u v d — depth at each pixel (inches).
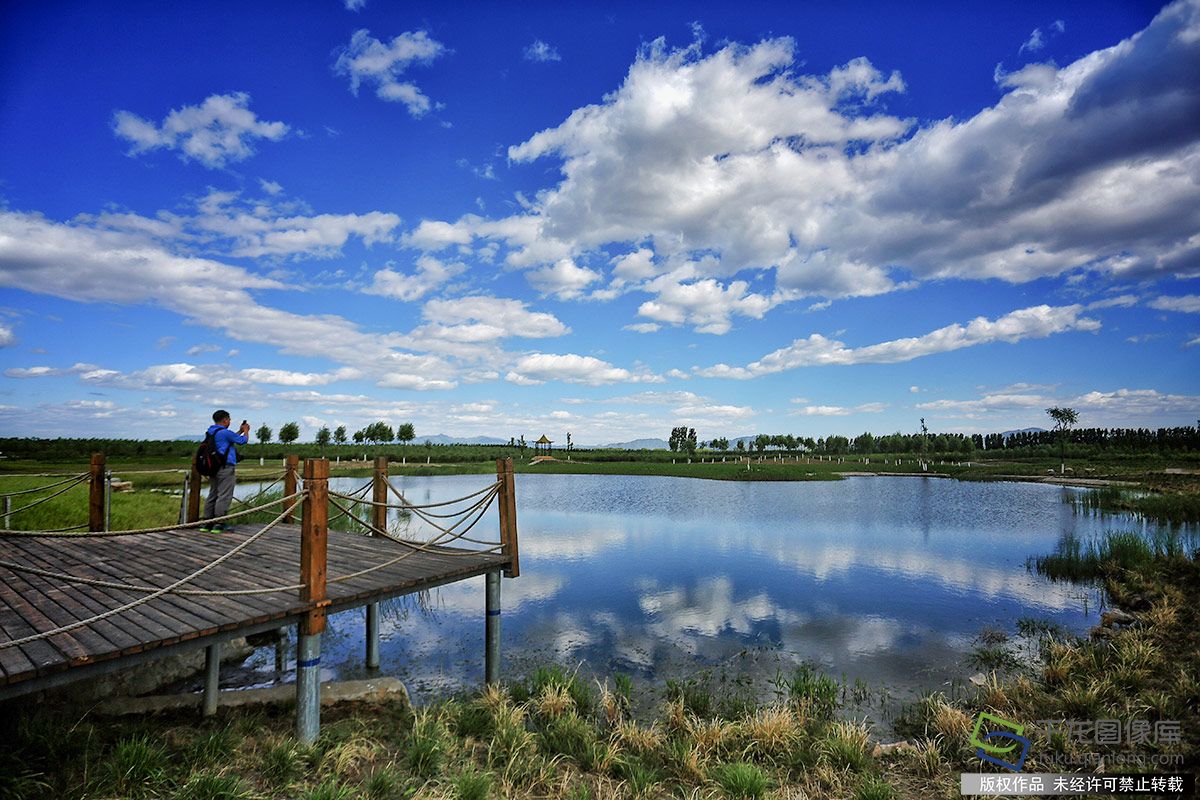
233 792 192.9
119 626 218.8
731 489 1760.6
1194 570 552.7
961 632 450.9
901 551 776.3
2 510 532.4
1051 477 2007.9
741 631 454.3
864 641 432.5
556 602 536.7
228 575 301.1
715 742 275.9
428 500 1370.6
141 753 205.9
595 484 1974.7
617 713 309.6
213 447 425.1
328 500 262.1
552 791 225.8
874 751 270.1
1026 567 677.3
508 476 374.3
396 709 296.8
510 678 364.5
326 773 219.1
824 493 1620.3
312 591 247.8
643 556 743.7
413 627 465.7
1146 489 1409.9
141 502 666.8
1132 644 373.7
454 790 213.5
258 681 355.3
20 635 207.5
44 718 231.5
